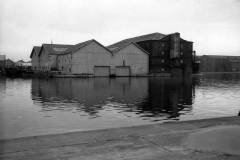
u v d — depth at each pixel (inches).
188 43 2677.2
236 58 4330.7
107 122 440.8
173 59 2568.9
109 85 1299.2
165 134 200.8
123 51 2385.6
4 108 585.6
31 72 2544.3
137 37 2984.7
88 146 173.5
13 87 1177.4
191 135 196.4
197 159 153.0
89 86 1230.9
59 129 385.4
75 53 2194.9
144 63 2482.8
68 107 603.2
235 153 161.3
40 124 418.6
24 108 586.9
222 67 4138.8
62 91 989.2
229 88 1192.8
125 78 2057.1
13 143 177.6
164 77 2287.2
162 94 901.2
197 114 525.7
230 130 199.5
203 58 4005.9
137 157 155.4
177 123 235.9
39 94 887.7
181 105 649.0
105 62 2313.0
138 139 188.7
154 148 170.6
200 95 883.4
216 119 254.7
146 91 1000.2
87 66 2242.9
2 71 2677.2
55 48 2701.8
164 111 558.3
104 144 177.5
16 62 4500.5
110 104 655.1
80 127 400.8
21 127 395.5
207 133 196.9
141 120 460.8
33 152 162.1
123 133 202.8
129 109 580.1
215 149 167.3
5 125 407.8
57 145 174.7
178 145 176.2
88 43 2234.3
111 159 152.3
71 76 2186.3
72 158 153.2
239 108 606.5
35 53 3085.6
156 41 2529.5
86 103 670.5
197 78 2175.2
